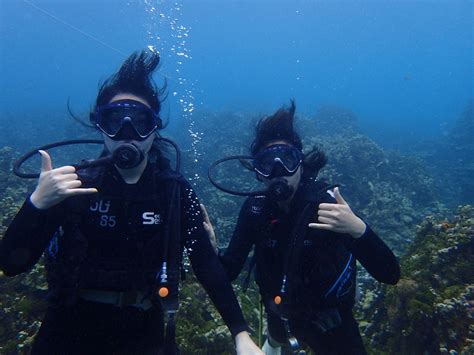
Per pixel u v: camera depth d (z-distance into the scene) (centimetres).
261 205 321
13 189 925
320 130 2381
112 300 230
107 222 230
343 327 309
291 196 310
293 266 287
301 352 432
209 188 1143
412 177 1372
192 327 441
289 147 307
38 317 439
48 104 4978
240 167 1297
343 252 308
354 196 1088
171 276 221
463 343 379
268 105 3819
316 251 296
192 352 409
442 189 1527
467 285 445
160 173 247
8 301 453
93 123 268
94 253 228
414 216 1051
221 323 470
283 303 289
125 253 229
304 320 313
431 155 2202
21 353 390
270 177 306
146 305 240
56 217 208
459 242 491
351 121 2819
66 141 261
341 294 297
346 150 1279
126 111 244
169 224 232
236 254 322
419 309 414
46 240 207
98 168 238
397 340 428
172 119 4059
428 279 481
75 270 214
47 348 226
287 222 308
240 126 2131
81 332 230
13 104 5066
